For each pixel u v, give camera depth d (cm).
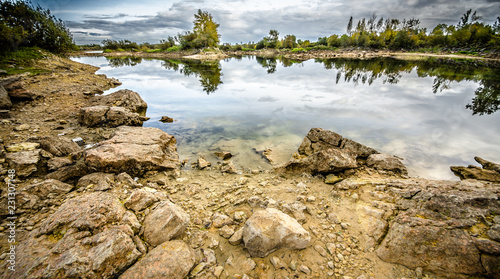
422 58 6481
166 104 1744
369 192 563
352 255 393
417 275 349
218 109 1600
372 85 2378
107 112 1147
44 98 1463
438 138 1062
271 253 396
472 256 335
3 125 995
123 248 351
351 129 1183
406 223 409
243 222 489
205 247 418
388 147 978
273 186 672
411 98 1808
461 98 1798
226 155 903
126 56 8394
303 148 943
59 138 799
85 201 444
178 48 9362
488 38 7112
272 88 2275
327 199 572
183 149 989
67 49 3797
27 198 511
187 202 582
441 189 499
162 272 329
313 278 353
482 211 396
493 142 1012
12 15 2827
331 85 2389
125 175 655
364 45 9750
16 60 2277
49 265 315
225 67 4484
